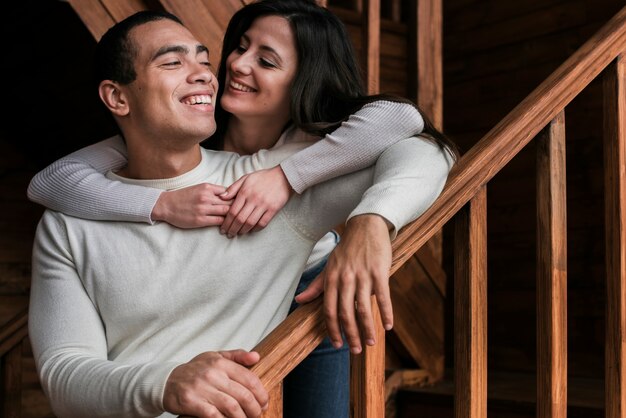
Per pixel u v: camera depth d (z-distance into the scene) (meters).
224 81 1.71
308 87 1.60
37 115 3.63
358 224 1.28
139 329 1.47
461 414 1.48
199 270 1.45
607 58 1.76
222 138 1.73
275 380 1.20
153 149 1.52
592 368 3.52
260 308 1.49
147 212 1.45
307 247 1.52
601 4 3.62
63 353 1.40
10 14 3.10
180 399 1.16
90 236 1.48
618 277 1.78
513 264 3.92
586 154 3.62
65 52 2.99
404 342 3.15
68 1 2.34
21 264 4.11
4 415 2.68
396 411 3.09
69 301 1.47
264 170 1.47
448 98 4.28
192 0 2.39
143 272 1.45
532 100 1.63
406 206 1.32
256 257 1.47
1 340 2.66
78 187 1.49
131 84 1.49
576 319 3.60
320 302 1.26
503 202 3.98
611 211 1.81
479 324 1.49
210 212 1.43
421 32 3.27
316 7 1.65
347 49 1.66
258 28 1.63
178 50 1.49
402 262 1.33
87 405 1.29
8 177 4.09
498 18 4.05
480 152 1.52
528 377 3.54
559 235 1.63
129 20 1.53
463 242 1.50
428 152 1.43
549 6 3.83
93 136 3.33
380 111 1.48
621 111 1.81
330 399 1.70
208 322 1.47
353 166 1.47
